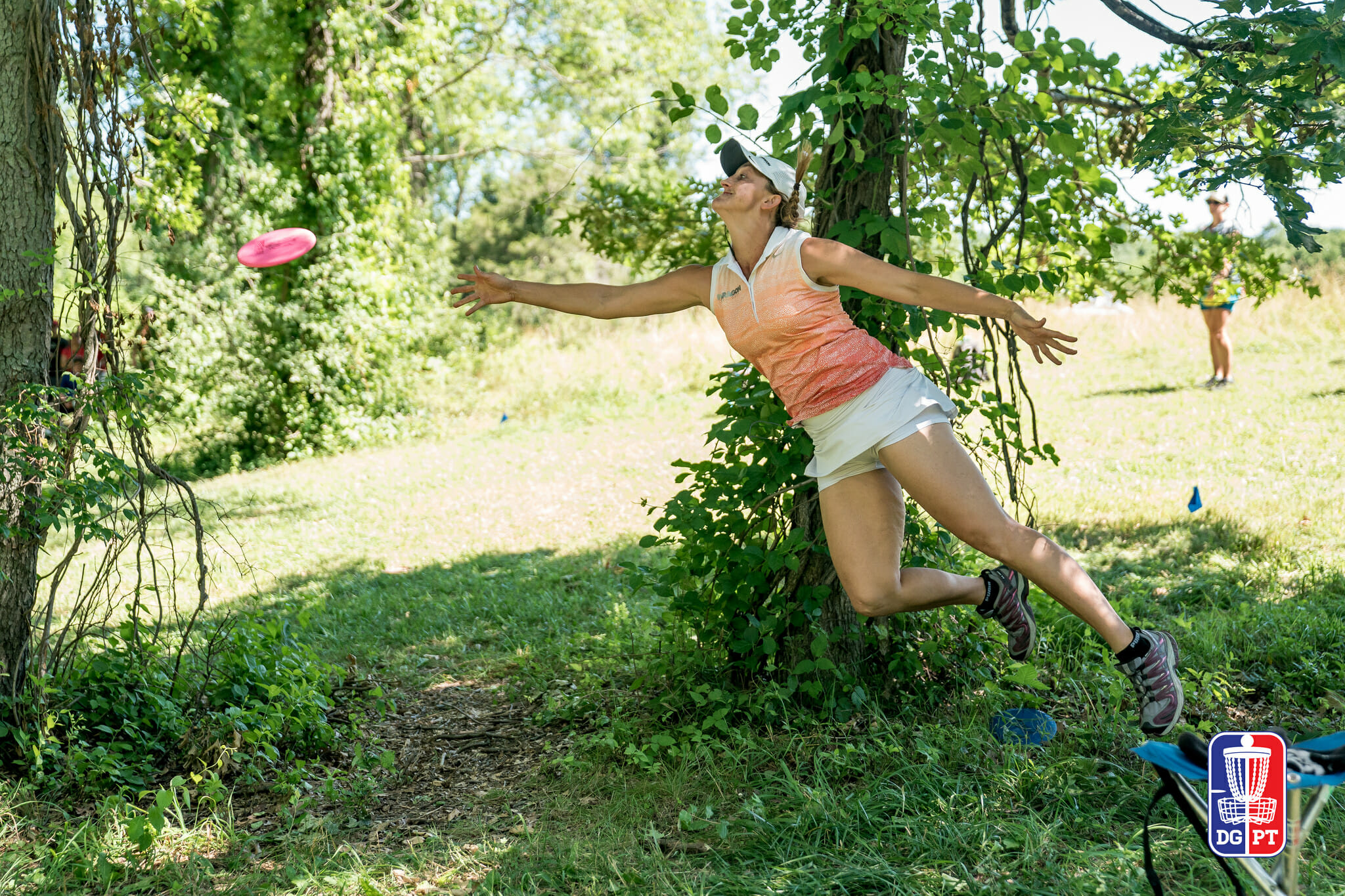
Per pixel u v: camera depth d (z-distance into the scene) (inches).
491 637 245.3
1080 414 441.7
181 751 161.6
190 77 449.7
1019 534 122.7
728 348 706.8
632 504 390.9
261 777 152.4
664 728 166.1
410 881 124.1
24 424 154.6
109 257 166.7
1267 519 270.5
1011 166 175.9
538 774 156.7
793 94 155.2
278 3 596.4
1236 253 194.7
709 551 171.6
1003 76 150.3
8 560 155.0
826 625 166.7
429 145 932.0
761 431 166.4
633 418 592.4
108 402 160.7
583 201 200.1
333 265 610.2
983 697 163.2
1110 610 123.4
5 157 154.9
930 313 157.3
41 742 146.6
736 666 173.5
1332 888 105.3
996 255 177.9
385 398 636.7
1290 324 615.8
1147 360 575.5
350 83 611.5
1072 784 132.8
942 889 111.7
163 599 308.5
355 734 176.9
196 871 127.6
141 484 166.2
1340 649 182.1
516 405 666.2
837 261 121.3
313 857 132.0
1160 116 148.3
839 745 150.9
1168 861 114.3
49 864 127.3
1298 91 137.6
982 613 138.4
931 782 135.9
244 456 629.3
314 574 335.3
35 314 158.7
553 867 124.6
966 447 173.2
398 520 409.1
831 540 132.3
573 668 201.3
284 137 624.1
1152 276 199.0
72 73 163.0
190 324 562.9
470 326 719.1
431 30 628.7
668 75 888.3
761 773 146.8
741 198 125.9
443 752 171.6
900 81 145.5
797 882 115.9
